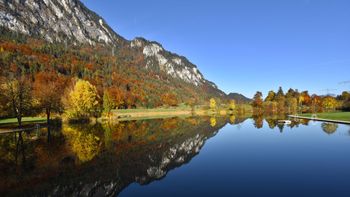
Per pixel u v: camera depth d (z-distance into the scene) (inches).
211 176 715.4
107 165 849.5
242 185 625.0
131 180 685.9
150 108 6127.0
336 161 872.9
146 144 1315.2
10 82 1971.0
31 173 740.0
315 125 2313.0
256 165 836.0
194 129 2135.8
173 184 646.5
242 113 5649.6
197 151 1119.6
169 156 1010.1
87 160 917.2
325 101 5649.6
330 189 581.3
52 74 5418.3
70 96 2701.8
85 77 6274.6
